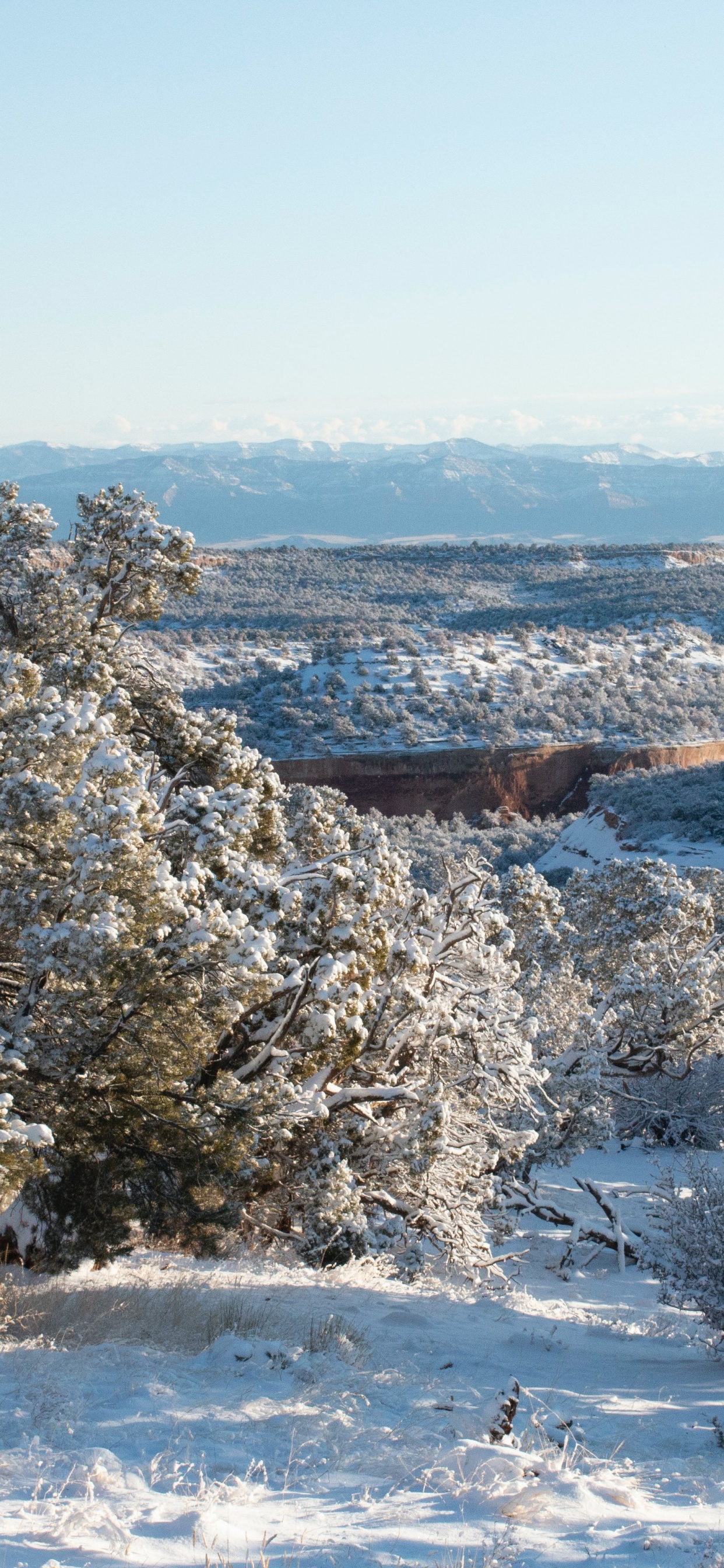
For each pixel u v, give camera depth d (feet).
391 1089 62.34
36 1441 20.62
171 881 41.73
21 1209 42.37
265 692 527.40
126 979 41.09
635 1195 109.91
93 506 76.64
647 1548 17.37
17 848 42.22
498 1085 68.95
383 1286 54.54
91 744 44.42
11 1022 40.83
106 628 74.69
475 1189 71.51
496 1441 25.39
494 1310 53.93
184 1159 46.57
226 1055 54.19
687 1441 28.35
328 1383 29.07
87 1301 34.99
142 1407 24.11
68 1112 42.91
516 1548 16.98
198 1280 43.37
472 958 71.87
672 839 310.04
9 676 46.91
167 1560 15.57
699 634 655.76
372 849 68.39
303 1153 62.80
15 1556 15.23
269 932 48.75
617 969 135.74
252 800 54.65
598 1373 39.42
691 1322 55.83
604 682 564.71
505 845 393.91
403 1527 17.98
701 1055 122.42
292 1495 19.71
